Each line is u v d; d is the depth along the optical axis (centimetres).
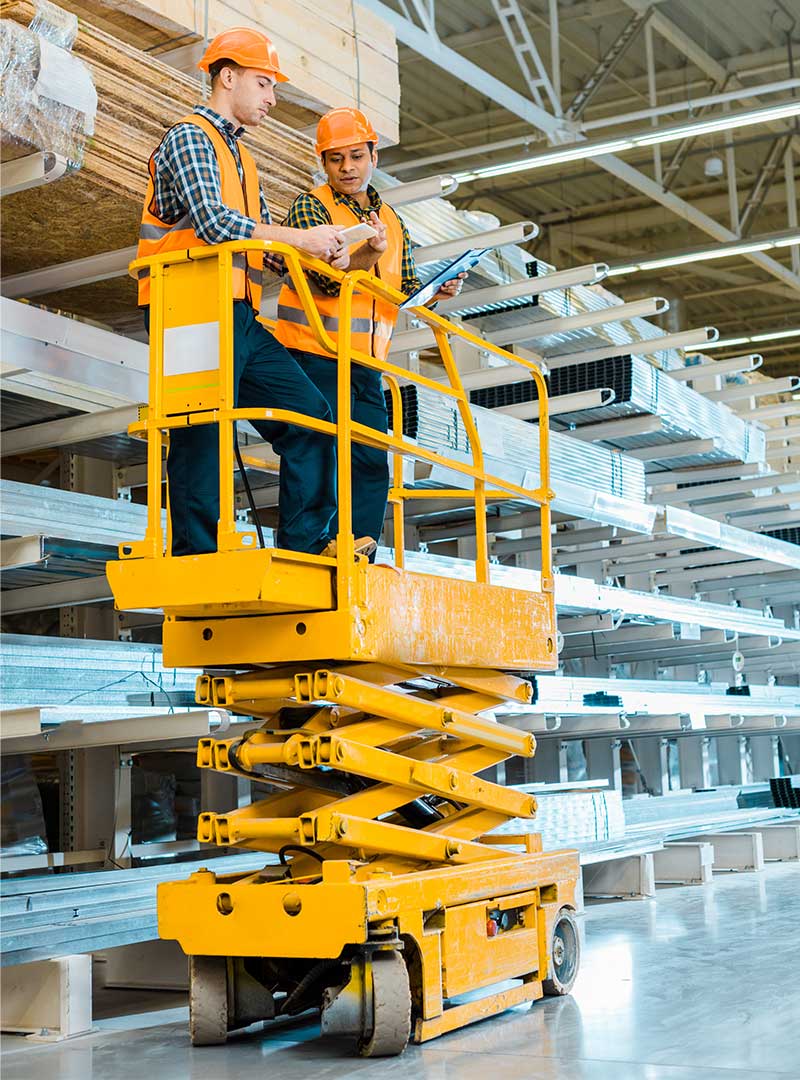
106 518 531
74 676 538
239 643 418
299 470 434
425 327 727
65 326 502
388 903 406
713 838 1041
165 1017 490
